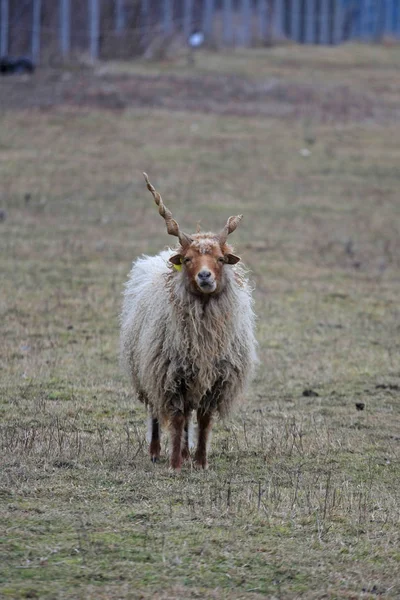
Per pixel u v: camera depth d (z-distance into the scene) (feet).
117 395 152.66
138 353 121.70
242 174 361.30
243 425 138.92
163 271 121.19
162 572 84.12
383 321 210.79
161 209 115.55
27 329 190.80
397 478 116.47
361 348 189.88
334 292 234.17
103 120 417.49
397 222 315.37
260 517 97.91
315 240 286.66
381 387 164.55
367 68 603.26
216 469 116.78
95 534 90.99
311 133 428.97
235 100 477.77
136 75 512.22
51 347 180.55
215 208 315.58
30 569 83.41
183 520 96.02
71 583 81.30
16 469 109.29
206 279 109.19
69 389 154.30
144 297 122.21
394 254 277.23
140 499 101.96
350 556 89.86
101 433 131.03
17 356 173.37
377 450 128.77
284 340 193.06
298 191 345.10
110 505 99.40
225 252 114.52
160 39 588.50
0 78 469.57
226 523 95.96
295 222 306.76
